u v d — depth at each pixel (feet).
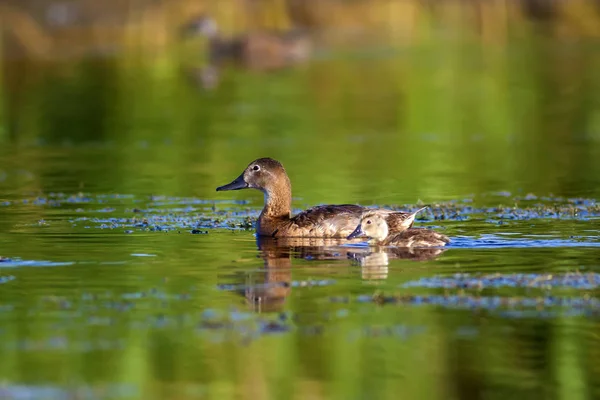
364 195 67.00
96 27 147.54
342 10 162.50
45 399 30.96
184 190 69.15
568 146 87.97
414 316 37.99
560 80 126.11
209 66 140.05
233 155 84.07
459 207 61.26
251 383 32.55
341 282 42.68
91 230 54.75
